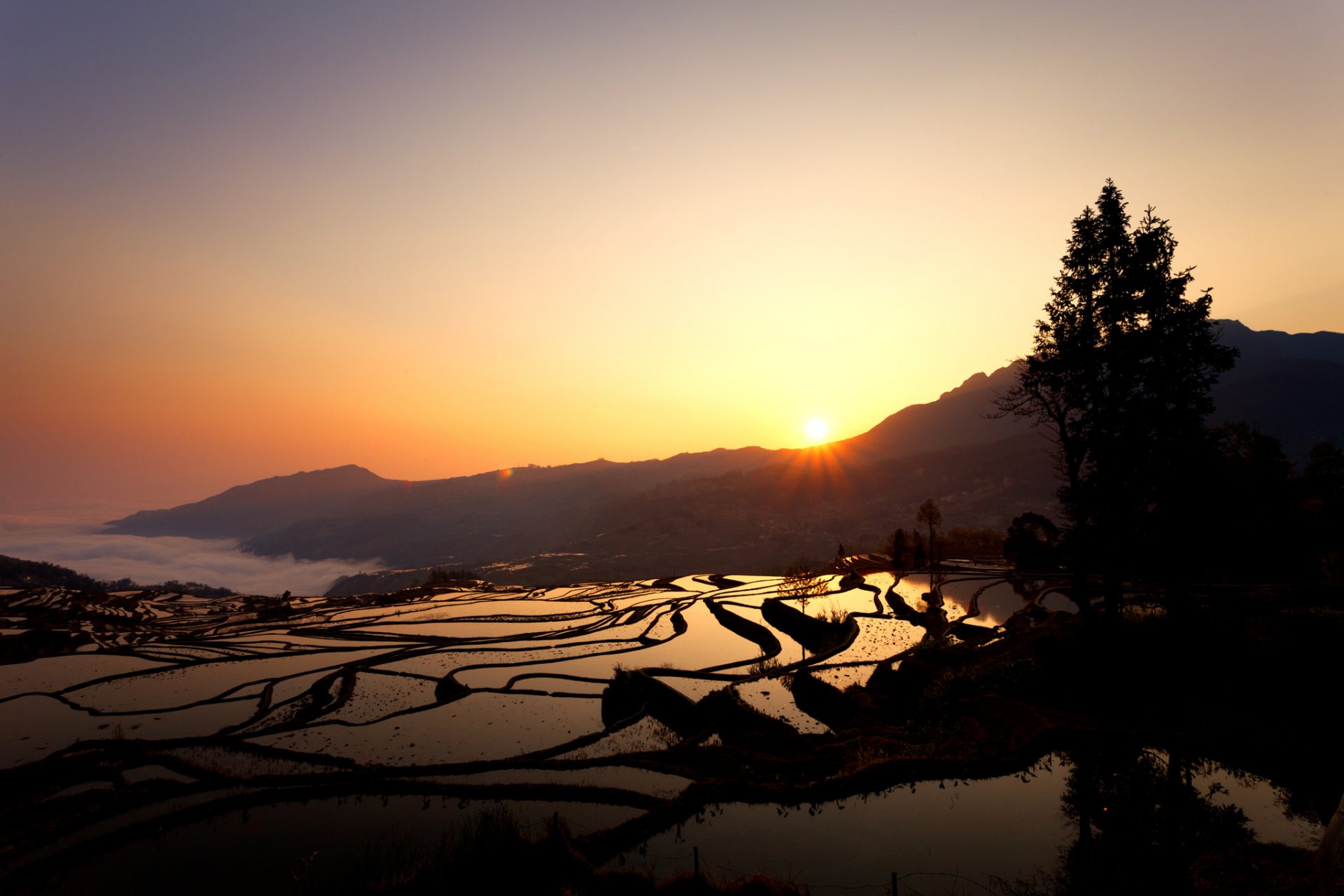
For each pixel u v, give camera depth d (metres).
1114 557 33.06
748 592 79.69
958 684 30.78
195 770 27.70
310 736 32.31
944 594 63.34
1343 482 58.38
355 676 45.00
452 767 26.42
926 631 48.78
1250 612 31.91
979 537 105.19
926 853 18.19
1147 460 31.50
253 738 32.28
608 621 64.69
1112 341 32.56
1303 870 14.95
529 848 18.00
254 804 24.11
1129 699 26.45
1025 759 23.02
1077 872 16.81
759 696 35.53
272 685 42.62
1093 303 33.75
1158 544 33.88
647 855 19.03
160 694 41.88
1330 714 23.14
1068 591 57.69
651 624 61.34
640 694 35.34
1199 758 22.34
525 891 16.69
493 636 59.25
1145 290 31.77
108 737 33.09
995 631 45.00
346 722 34.50
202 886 19.03
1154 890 15.66
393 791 24.66
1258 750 21.80
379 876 18.20
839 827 19.95
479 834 18.31
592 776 25.05
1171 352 31.16
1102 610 39.00
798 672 38.34
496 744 30.73
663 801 22.36
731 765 25.25
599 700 38.22
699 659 46.91
